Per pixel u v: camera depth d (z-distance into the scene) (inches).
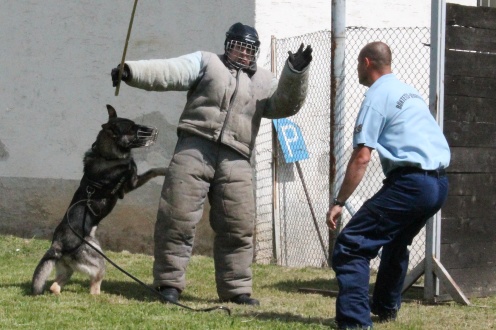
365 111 415.2
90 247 525.0
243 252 514.3
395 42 757.3
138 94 762.2
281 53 712.4
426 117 421.4
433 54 522.6
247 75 506.3
